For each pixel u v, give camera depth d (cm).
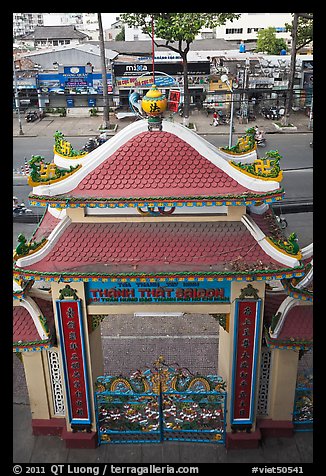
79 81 4459
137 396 1288
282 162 3425
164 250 1136
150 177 1109
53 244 1153
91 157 1152
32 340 1234
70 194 1094
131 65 4397
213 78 4378
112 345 1741
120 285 1179
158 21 3650
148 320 1883
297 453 1305
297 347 1218
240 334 1219
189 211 1162
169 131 1121
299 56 4666
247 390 1278
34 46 6003
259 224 1241
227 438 1312
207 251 1133
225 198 1063
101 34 3862
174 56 4550
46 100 4550
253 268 1105
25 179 3191
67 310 1198
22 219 2730
